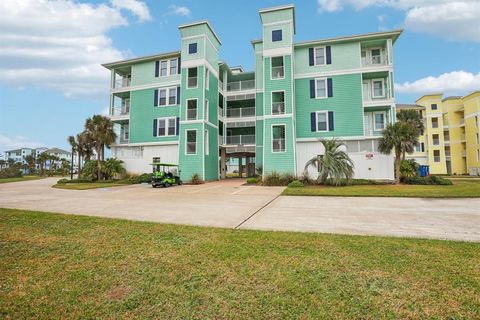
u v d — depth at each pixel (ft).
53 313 8.78
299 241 16.03
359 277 11.05
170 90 81.97
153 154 82.12
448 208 28.71
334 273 11.46
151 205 32.63
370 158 65.87
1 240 16.79
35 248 15.26
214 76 82.38
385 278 10.93
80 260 13.35
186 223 22.07
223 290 10.16
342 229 19.79
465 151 133.39
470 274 11.21
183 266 12.46
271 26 69.77
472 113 127.44
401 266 12.07
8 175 134.10
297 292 9.87
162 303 9.32
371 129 72.23
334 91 69.87
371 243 15.52
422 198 37.04
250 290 10.13
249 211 27.99
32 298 9.74
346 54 69.82
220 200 37.19
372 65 68.64
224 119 89.56
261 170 73.05
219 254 13.92
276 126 67.97
